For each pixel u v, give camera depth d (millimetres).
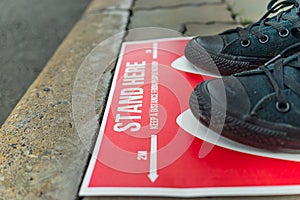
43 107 752
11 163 599
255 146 583
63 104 760
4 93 886
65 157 609
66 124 694
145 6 1379
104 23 1235
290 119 545
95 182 550
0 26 1307
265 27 786
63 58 987
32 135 667
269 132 548
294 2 776
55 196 536
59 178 566
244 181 542
